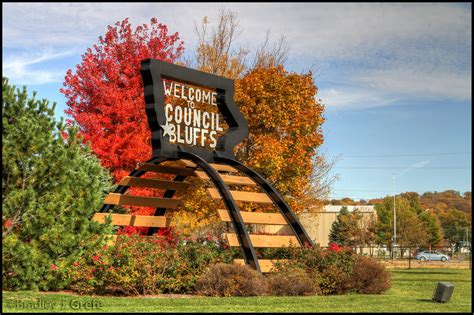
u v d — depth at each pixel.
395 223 54.00
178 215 23.39
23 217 12.72
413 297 13.61
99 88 25.31
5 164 12.60
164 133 16.59
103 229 14.02
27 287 12.78
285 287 13.57
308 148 24.86
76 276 13.17
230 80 18.45
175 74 16.97
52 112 13.70
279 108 23.61
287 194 25.05
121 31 26.77
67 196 13.19
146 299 12.12
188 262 14.29
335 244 15.56
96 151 23.14
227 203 15.88
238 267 13.51
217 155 17.62
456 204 88.69
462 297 13.99
